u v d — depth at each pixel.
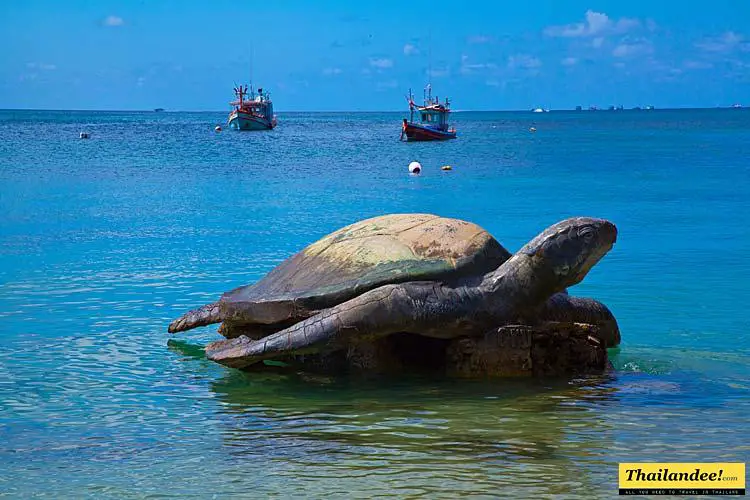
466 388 8.95
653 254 17.44
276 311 9.62
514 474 6.33
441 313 9.10
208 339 11.02
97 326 11.54
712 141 81.19
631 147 69.31
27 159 52.59
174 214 24.42
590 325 9.62
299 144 78.75
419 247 9.69
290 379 9.39
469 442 7.11
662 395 8.53
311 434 7.39
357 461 6.66
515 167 45.41
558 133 112.62
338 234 10.49
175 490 6.10
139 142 81.56
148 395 8.67
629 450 6.84
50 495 6.04
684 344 10.65
